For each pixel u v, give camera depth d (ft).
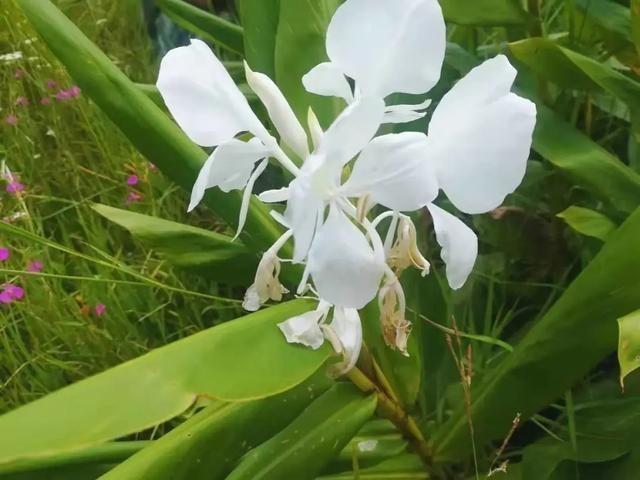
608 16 1.63
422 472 1.36
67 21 1.06
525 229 1.69
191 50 0.82
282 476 1.07
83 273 2.14
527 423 1.58
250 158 0.85
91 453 1.30
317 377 1.10
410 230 0.88
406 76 0.81
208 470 1.02
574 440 1.32
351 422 1.09
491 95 0.79
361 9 0.79
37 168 2.53
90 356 1.99
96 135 2.61
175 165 1.09
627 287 1.11
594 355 1.16
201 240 1.41
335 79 0.82
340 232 0.77
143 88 1.71
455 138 0.80
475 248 0.85
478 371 1.47
